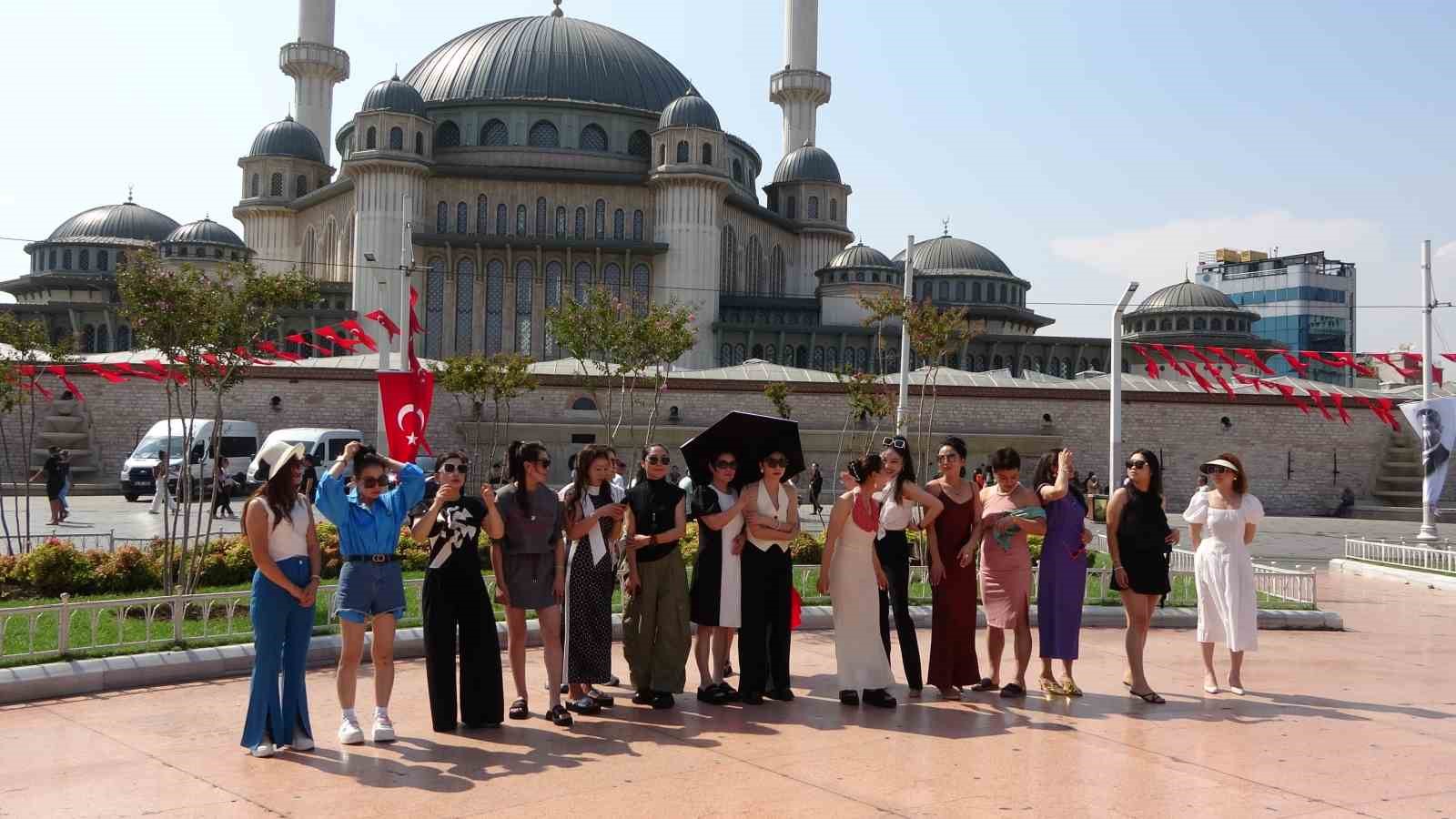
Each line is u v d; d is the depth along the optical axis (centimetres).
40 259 8938
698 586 1000
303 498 851
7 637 1167
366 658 1177
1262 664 1231
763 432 1015
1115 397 2803
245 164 8319
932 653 1036
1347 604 1856
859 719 935
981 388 4878
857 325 7588
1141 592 1023
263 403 4547
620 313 3797
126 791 717
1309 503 4962
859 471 993
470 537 904
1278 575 1830
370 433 4600
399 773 764
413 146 7125
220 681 1080
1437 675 1177
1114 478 2802
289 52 8581
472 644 895
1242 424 4975
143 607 1380
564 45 8206
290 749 820
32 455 4459
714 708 979
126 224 9350
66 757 800
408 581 1562
